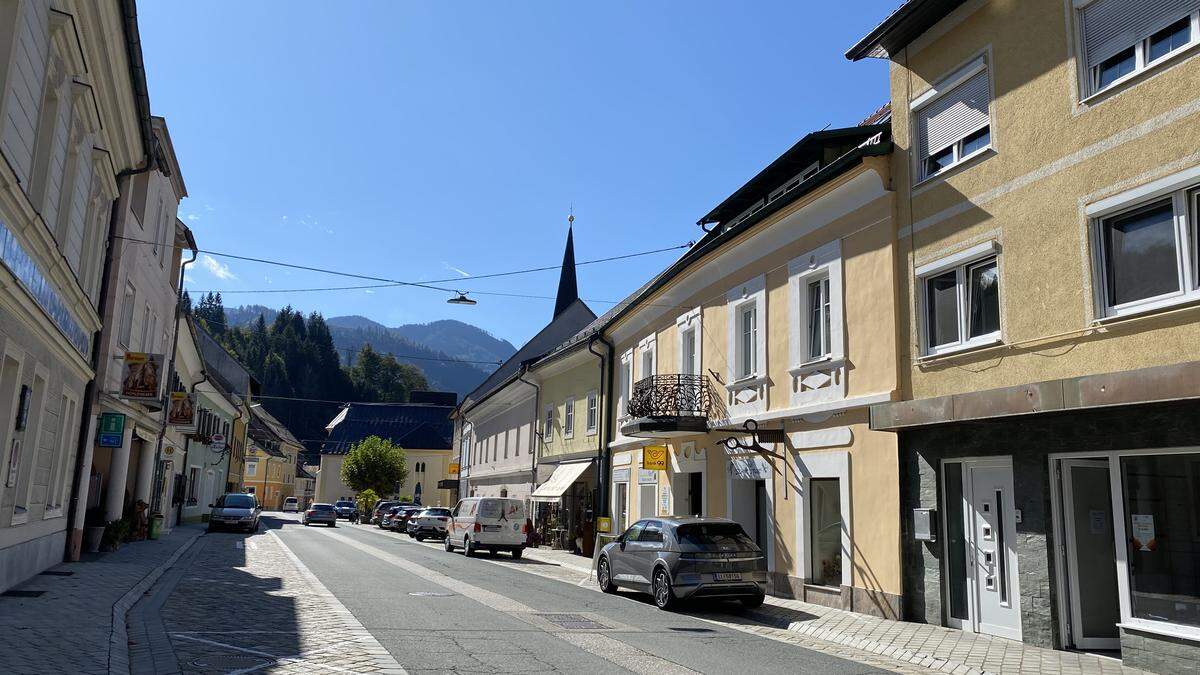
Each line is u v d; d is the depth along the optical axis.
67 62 11.59
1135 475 9.12
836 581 14.08
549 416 33.12
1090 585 10.00
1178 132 8.85
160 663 7.84
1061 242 10.16
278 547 26.20
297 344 121.88
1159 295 9.02
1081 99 10.10
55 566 15.48
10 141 9.44
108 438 17.70
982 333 11.48
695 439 19.45
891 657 9.87
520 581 17.83
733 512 17.38
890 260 13.09
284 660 8.11
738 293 17.95
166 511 32.06
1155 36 9.34
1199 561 8.36
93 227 15.51
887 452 12.80
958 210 11.89
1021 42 11.08
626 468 24.23
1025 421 10.40
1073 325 9.89
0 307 9.66
